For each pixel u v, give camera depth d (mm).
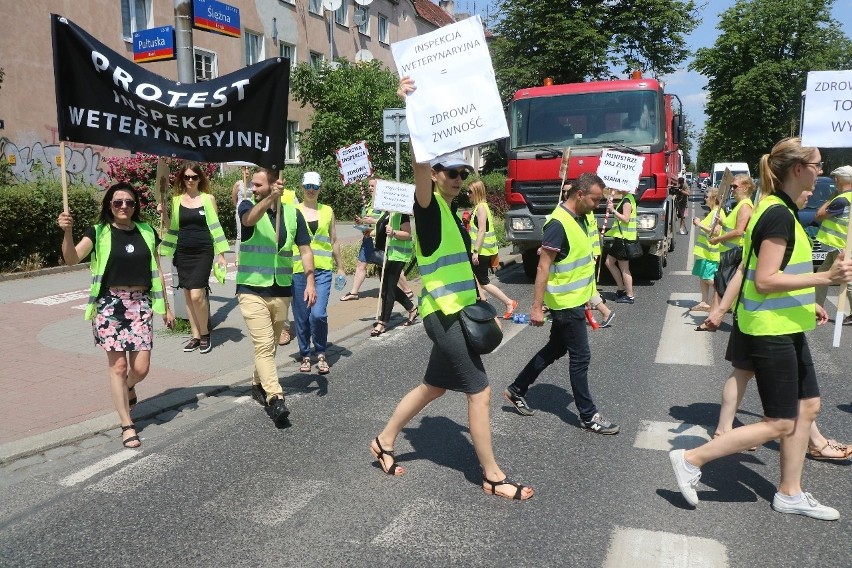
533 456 4633
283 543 3533
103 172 18281
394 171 23781
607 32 28531
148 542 3559
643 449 4746
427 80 3824
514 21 29859
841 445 4539
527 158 11742
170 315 5176
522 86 29422
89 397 5801
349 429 5168
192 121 5238
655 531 3631
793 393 3600
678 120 13492
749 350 3676
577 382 5027
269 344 5348
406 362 7090
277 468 4469
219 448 4816
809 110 4020
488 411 4023
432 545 3500
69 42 5004
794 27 47781
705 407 5621
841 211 7711
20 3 16141
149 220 15367
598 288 11945
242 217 5242
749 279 3658
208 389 6043
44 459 4625
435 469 4438
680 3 29203
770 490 4117
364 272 10375
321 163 23906
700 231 9375
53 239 12633
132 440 4840
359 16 31453
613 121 11625
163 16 19969
